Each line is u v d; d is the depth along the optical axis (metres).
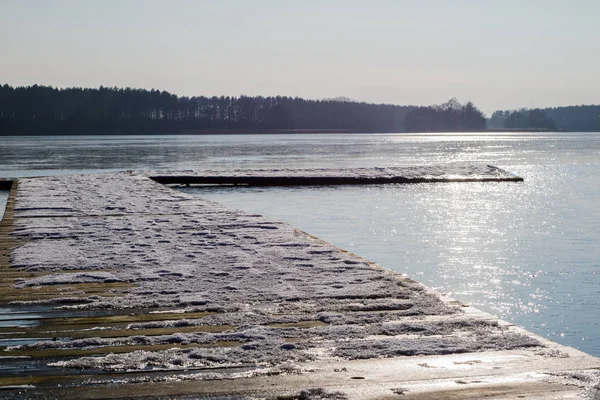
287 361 4.14
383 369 3.97
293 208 19.02
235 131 166.62
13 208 13.50
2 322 5.11
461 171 28.64
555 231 15.01
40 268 7.13
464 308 5.35
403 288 6.02
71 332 4.83
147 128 152.25
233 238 9.07
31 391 3.66
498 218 17.08
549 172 33.09
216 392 3.63
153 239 9.06
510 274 10.77
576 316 8.45
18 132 140.25
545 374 3.84
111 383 3.78
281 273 6.70
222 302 5.61
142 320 5.14
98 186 19.23
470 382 3.72
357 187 24.92
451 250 12.82
